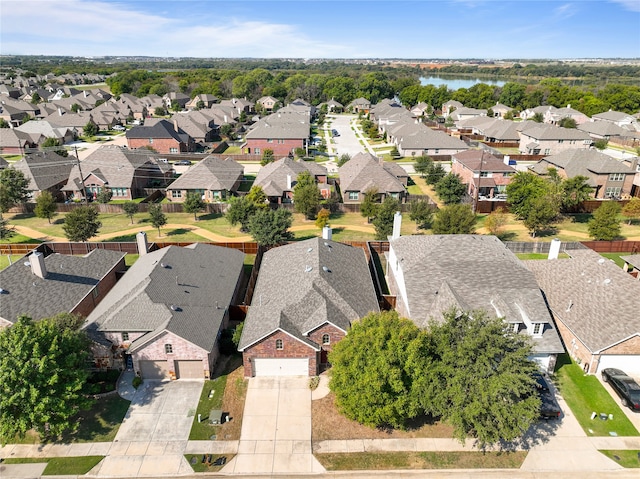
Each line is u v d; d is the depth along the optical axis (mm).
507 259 38281
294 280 37656
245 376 32969
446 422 27078
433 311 33500
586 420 29422
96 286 41031
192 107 174125
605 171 73875
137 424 29047
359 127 148250
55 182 76062
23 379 25828
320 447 27547
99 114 139500
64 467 26141
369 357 26906
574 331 34562
